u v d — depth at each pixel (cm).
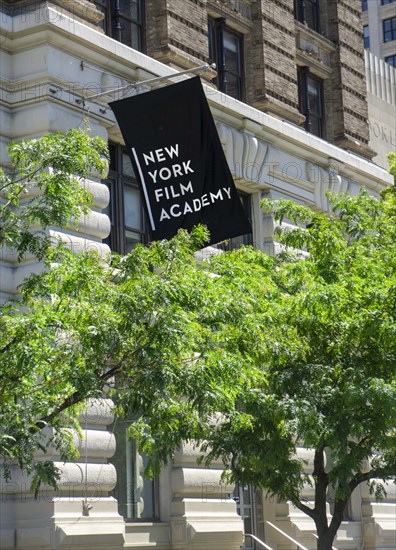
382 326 2338
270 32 3856
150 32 3341
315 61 4197
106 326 1845
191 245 2167
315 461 2569
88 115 2927
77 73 2908
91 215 2841
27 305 2008
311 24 4303
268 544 3438
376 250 2731
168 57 3306
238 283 2320
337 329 2466
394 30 9369
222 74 3681
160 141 2786
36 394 1895
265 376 2456
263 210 3666
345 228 2873
